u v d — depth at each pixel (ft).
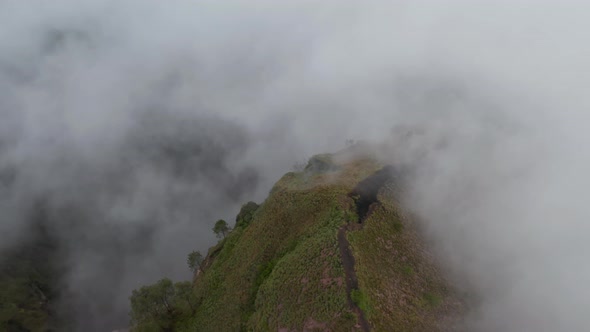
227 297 318.65
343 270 253.85
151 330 311.06
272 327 258.98
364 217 309.63
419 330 244.01
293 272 274.16
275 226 337.72
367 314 232.12
